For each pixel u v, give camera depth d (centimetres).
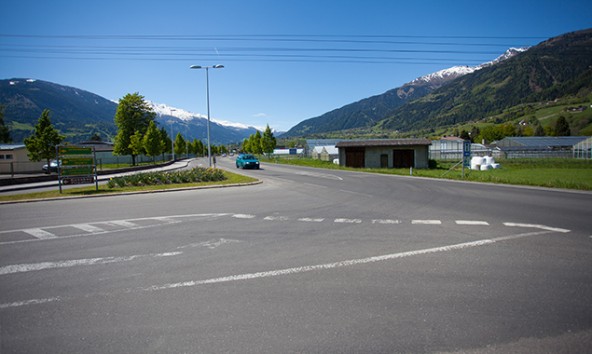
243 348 310
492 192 1524
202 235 741
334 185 1917
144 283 468
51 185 2102
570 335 324
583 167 3459
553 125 13688
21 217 1004
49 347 316
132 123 5322
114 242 689
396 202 1225
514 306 386
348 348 308
